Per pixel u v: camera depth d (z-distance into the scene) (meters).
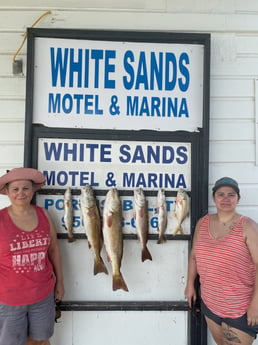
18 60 2.63
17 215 2.20
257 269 2.08
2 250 2.08
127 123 2.60
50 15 2.64
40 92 2.57
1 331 2.11
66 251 2.56
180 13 2.68
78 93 2.59
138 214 2.48
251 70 2.71
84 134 2.57
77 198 2.56
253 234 2.09
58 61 2.58
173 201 2.59
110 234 2.43
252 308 2.07
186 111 2.62
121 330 2.58
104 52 2.60
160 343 2.58
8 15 2.63
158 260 2.58
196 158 2.59
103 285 2.56
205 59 2.59
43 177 2.32
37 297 2.13
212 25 2.69
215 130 2.69
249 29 2.71
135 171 2.60
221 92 2.70
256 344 2.62
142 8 2.67
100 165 2.58
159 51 2.62
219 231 2.20
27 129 2.52
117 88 2.60
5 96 2.62
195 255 2.30
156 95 2.62
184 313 2.60
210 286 2.18
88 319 2.57
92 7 2.65
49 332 2.23
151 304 2.55
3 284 2.08
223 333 2.18
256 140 2.69
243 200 2.68
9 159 2.61
